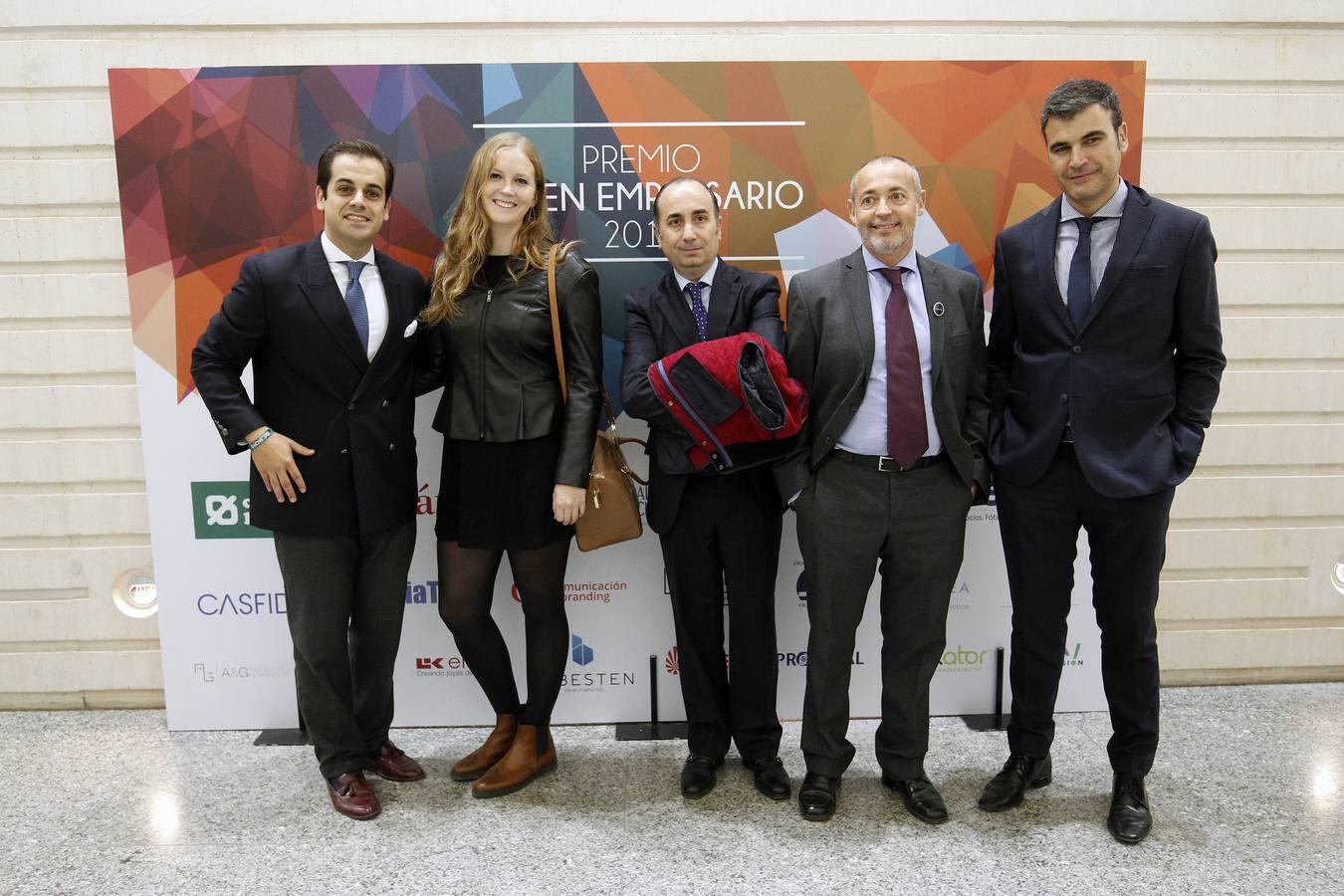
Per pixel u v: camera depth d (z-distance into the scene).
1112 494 2.26
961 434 2.38
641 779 2.71
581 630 3.05
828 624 2.42
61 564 3.15
